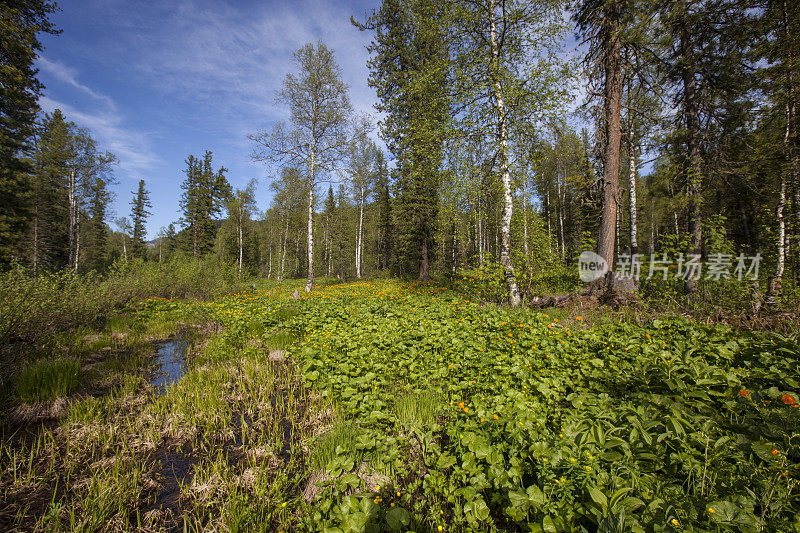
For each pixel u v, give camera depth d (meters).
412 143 13.59
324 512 2.61
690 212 9.35
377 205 34.78
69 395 4.87
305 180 18.02
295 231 44.81
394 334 6.32
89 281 10.05
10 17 12.45
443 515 2.59
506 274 9.44
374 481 2.99
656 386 3.70
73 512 2.64
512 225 10.78
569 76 8.23
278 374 5.91
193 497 3.03
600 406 3.50
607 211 8.91
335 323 7.86
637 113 10.95
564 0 8.45
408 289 14.13
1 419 4.11
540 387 3.98
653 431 2.93
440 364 5.11
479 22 9.05
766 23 8.79
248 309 10.34
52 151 21.98
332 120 16.67
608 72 8.98
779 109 8.84
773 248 8.98
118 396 5.01
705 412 3.19
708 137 9.62
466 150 9.63
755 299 6.95
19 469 3.29
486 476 2.68
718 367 4.11
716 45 9.47
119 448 3.77
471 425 3.30
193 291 16.41
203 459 3.60
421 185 17.89
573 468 2.35
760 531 1.78
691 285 8.52
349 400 4.56
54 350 6.49
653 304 8.17
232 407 4.75
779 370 3.79
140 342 8.04
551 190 28.59
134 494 3.05
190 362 6.65
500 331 6.21
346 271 38.00
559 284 11.80
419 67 16.61
